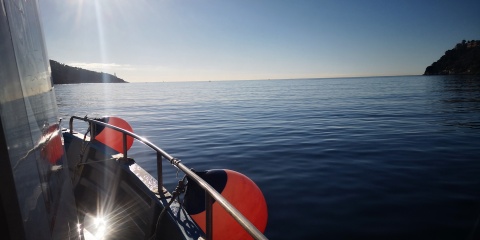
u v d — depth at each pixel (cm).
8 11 127
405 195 824
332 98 6669
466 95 6412
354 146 1489
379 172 1037
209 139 1789
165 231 323
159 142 1722
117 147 618
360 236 614
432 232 625
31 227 124
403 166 1112
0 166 106
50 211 161
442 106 4119
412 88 10769
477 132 1947
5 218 108
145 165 1188
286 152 1368
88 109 4984
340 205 763
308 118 2903
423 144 1539
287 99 6656
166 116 3447
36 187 138
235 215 180
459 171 1043
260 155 1317
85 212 455
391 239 600
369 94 8031
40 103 168
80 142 624
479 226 646
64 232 194
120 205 438
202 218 320
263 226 349
